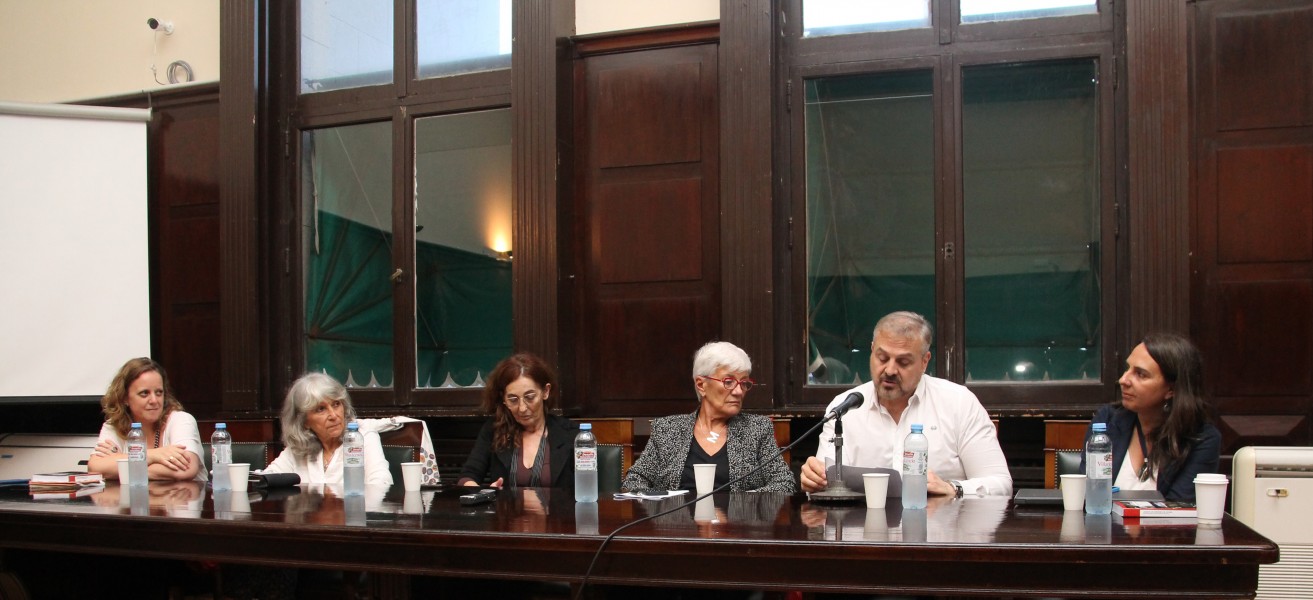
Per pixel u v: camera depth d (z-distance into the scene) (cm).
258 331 473
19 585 277
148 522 240
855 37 407
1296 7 361
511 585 254
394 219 464
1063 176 389
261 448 369
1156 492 239
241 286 473
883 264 406
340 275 477
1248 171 364
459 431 461
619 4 445
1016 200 393
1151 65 364
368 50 473
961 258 394
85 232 478
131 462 309
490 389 335
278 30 486
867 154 409
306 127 481
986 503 246
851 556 188
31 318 468
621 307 434
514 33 435
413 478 293
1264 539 185
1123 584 182
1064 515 221
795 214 412
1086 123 387
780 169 412
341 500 270
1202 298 366
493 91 449
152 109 506
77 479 311
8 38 544
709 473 276
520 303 429
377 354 470
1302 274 358
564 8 440
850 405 259
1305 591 288
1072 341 385
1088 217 386
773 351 400
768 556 193
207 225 494
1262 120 363
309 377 338
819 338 410
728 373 309
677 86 430
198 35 513
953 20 398
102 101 511
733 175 405
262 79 480
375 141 472
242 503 265
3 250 468
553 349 423
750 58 405
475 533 210
